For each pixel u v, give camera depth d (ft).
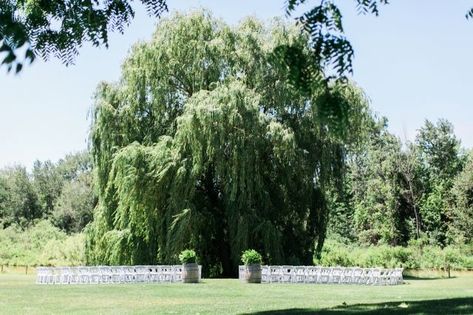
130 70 109.09
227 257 107.14
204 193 110.11
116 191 105.50
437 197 209.67
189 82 110.73
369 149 225.56
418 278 116.37
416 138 248.32
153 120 111.04
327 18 14.88
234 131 99.40
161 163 98.94
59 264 164.55
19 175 337.11
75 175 377.30
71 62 28.09
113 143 108.17
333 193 116.26
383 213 214.69
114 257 101.45
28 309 50.08
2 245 210.59
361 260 136.98
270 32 108.68
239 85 100.01
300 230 112.47
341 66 14.49
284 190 110.32
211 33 110.32
